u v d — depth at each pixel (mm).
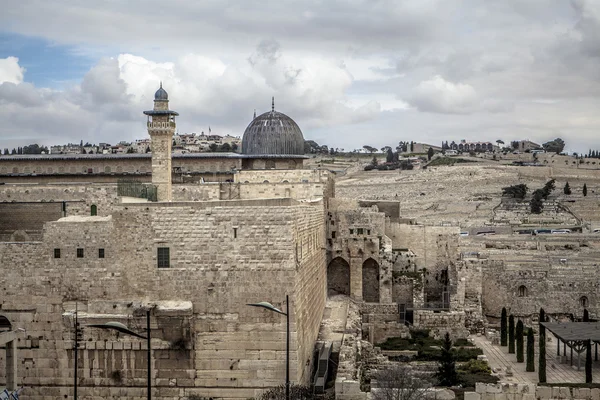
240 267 71188
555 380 87938
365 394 71000
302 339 75438
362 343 98312
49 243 73062
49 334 72688
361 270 127312
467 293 130125
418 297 126750
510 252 178125
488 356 104438
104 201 99062
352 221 129250
